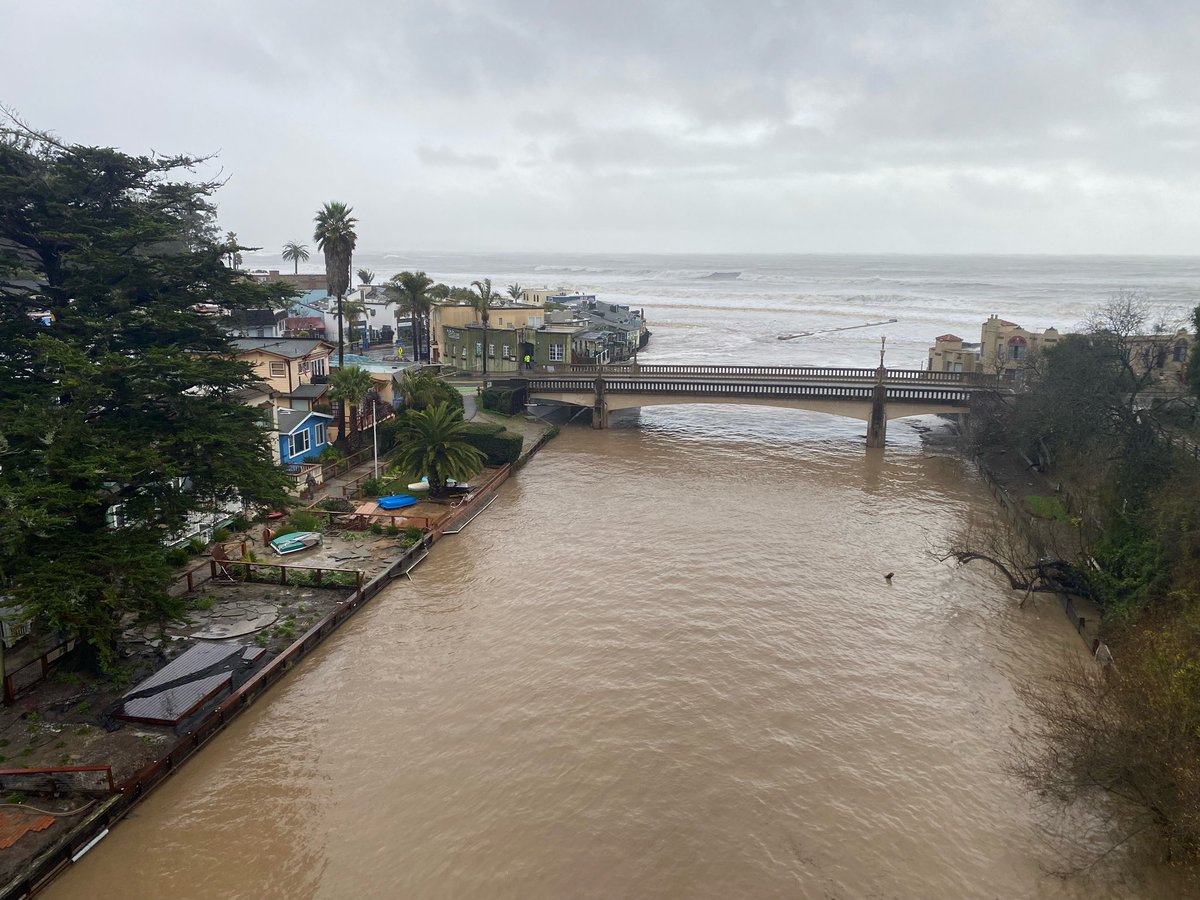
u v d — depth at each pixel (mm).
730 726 28688
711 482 61250
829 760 26875
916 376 81688
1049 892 21391
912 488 60125
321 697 30516
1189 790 19906
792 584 41062
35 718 26766
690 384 79375
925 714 29641
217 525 43531
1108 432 50781
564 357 96438
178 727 26891
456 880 21750
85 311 28609
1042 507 50656
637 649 34125
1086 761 22547
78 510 26297
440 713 29484
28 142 28703
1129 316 62719
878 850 22906
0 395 27109
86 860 22125
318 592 38250
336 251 70438
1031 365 67312
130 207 30531
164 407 30609
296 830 23562
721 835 23422
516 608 38156
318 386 63562
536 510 53594
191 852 22594
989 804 24844
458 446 52438
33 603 23062
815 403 75062
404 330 127188
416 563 43688
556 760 26781
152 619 27469
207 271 31000
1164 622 29188
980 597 39688
